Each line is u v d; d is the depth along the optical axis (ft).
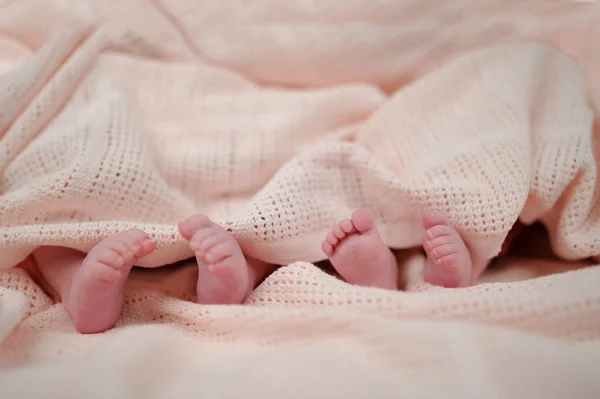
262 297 1.39
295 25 2.09
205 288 1.38
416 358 1.10
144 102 1.84
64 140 1.59
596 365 1.07
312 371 1.09
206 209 1.70
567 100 1.73
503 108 1.69
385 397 1.03
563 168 1.57
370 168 1.61
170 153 1.73
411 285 1.51
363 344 1.15
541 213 1.62
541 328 1.16
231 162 1.72
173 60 2.06
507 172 1.53
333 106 1.92
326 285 1.33
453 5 2.04
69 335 1.32
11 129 1.64
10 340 1.31
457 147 1.65
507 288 1.29
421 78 1.92
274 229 1.49
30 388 1.11
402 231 1.60
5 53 1.94
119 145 1.59
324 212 1.57
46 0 1.99
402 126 1.83
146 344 1.17
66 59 1.83
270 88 2.16
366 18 2.07
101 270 1.27
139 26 2.01
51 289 1.53
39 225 1.43
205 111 1.86
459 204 1.50
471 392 1.03
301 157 1.61
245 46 2.11
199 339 1.30
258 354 1.18
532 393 1.04
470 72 1.84
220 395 1.07
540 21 2.04
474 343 1.09
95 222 1.45
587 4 2.02
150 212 1.57
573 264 1.69
